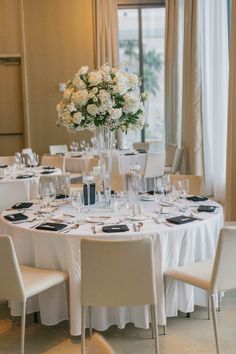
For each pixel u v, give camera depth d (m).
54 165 7.07
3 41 9.28
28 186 5.57
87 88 3.56
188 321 3.44
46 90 9.38
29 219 3.44
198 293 3.43
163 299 3.11
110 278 2.67
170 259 3.14
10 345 3.15
